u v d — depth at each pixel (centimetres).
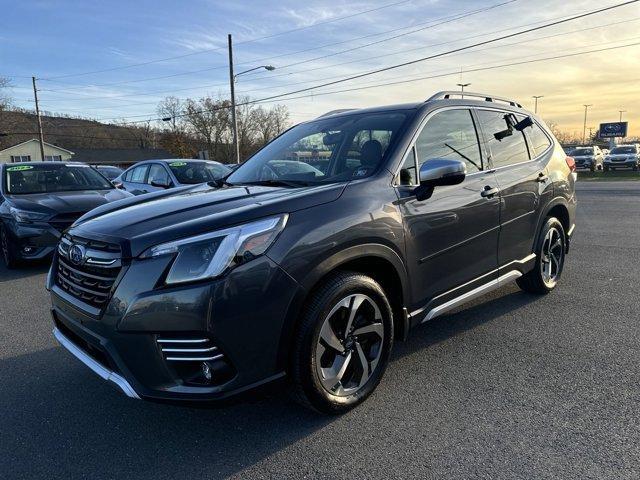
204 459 253
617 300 480
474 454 247
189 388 239
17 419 298
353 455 251
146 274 236
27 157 6550
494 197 384
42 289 596
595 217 1063
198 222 246
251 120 7175
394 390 315
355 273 282
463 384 321
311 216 263
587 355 359
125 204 330
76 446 268
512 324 425
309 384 264
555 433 263
